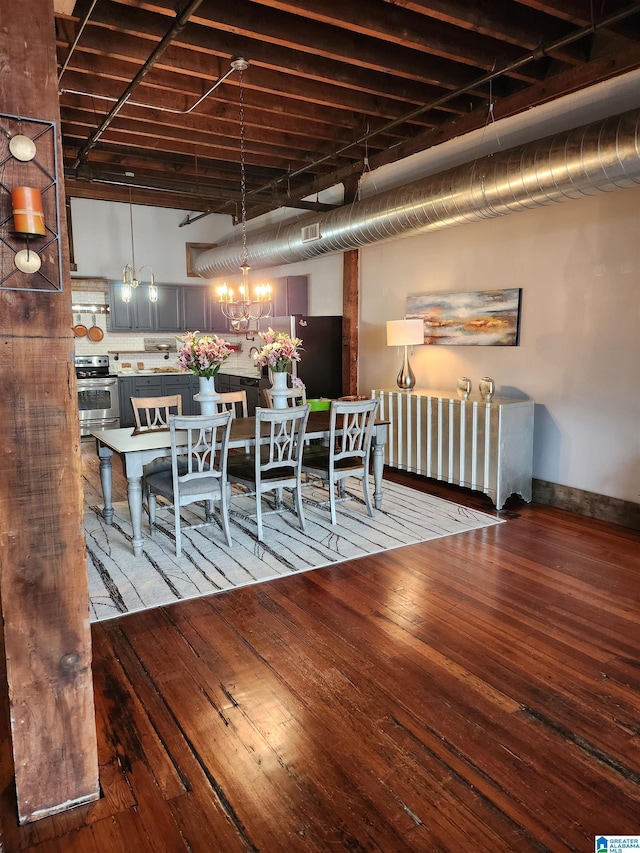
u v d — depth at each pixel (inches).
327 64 157.0
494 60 151.2
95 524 175.8
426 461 212.1
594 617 117.6
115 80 174.4
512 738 82.7
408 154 218.4
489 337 205.5
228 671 99.9
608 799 71.7
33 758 69.3
